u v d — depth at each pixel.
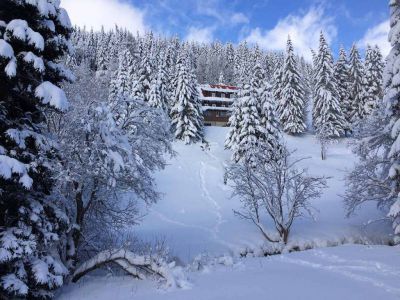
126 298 10.45
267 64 104.38
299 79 59.28
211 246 23.27
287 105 58.81
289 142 56.00
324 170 44.78
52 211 11.81
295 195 24.33
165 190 37.88
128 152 13.94
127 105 15.85
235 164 27.33
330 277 11.88
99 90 32.66
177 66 60.50
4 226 10.66
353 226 28.23
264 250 22.75
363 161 24.70
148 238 24.27
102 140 13.79
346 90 61.44
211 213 32.28
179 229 27.36
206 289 10.70
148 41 108.50
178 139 55.91
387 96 18.61
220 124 81.25
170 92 64.31
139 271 12.70
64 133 14.54
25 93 10.91
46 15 10.65
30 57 10.05
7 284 9.55
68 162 13.32
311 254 16.80
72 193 15.18
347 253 16.34
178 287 11.12
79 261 15.70
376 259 14.29
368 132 24.55
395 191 21.17
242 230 26.95
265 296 9.71
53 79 12.22
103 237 16.89
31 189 11.03
